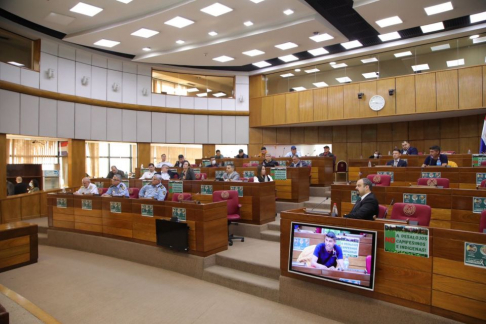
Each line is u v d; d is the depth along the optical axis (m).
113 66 13.67
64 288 5.06
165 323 3.94
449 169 6.77
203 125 15.80
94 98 12.90
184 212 5.66
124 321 4.01
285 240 4.37
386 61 12.98
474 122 12.34
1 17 9.88
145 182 9.23
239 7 9.17
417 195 5.50
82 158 12.45
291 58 14.30
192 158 18.64
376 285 3.60
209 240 5.48
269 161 9.92
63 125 11.77
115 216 6.81
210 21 10.03
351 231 3.70
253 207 6.89
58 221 7.84
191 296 4.67
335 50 13.35
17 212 9.67
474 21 10.64
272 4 9.08
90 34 10.68
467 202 5.11
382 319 3.52
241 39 11.20
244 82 16.33
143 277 5.48
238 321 3.93
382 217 4.38
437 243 3.25
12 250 6.02
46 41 11.34
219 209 5.70
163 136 14.95
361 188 4.29
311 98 14.50
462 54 11.52
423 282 3.32
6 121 9.91
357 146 15.20
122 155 14.82
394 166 7.68
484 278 2.99
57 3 8.83
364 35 11.71
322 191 9.73
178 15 9.49
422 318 3.28
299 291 4.16
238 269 5.22
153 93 14.80
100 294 4.81
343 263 3.71
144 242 6.32
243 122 16.28
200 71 15.75
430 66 12.08
